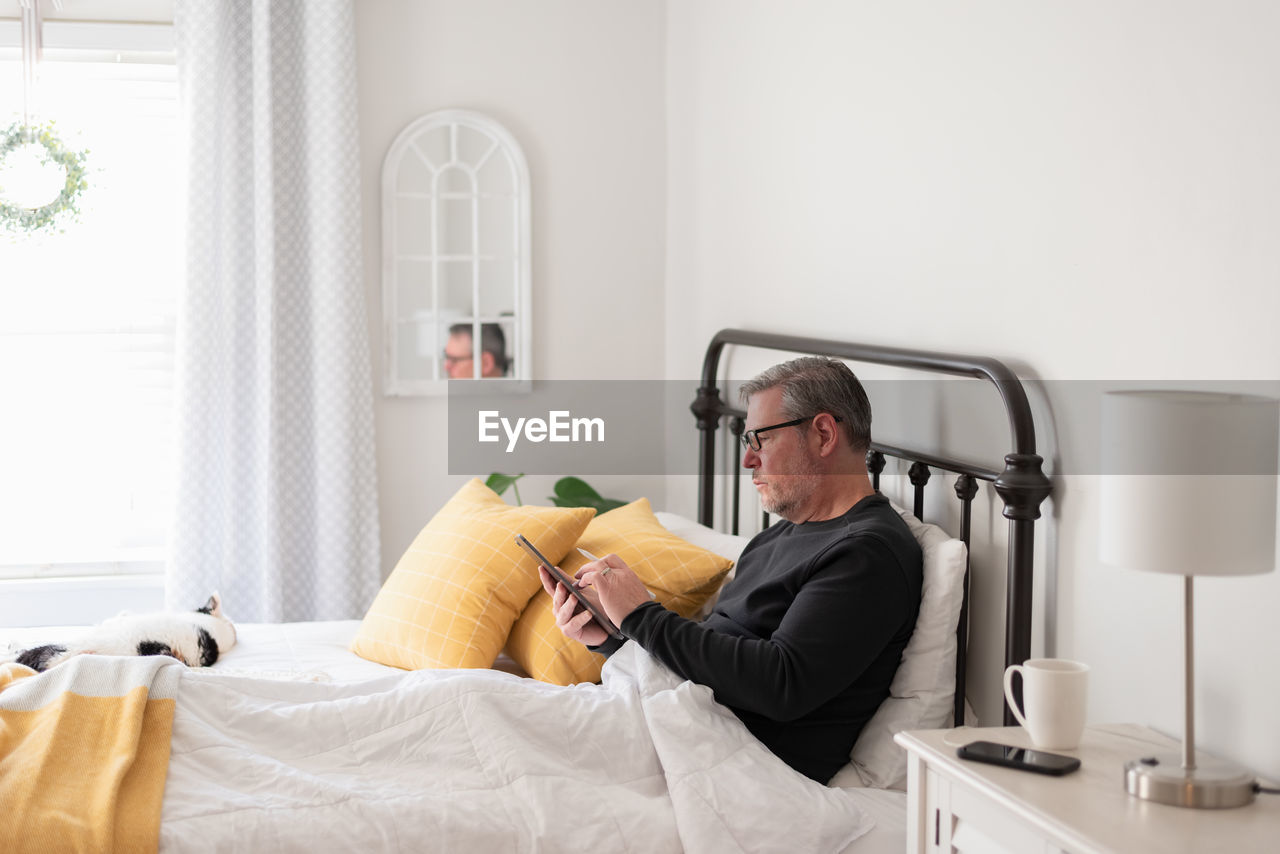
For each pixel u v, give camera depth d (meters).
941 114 2.09
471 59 3.50
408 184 3.46
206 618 2.53
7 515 3.48
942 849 1.46
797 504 2.03
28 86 3.34
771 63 2.82
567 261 3.61
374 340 3.49
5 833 1.43
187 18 3.25
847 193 2.45
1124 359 1.63
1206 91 1.48
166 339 3.54
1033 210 1.83
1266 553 1.25
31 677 1.82
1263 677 1.41
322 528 3.34
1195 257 1.50
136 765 1.60
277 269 3.34
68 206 3.43
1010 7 1.88
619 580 1.95
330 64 3.29
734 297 3.10
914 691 1.88
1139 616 1.61
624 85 3.60
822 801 1.70
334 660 2.48
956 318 2.05
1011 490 1.74
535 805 1.64
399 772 1.71
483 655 2.32
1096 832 1.21
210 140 3.25
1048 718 1.45
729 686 1.80
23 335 3.45
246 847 1.51
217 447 3.32
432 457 3.55
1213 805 1.27
